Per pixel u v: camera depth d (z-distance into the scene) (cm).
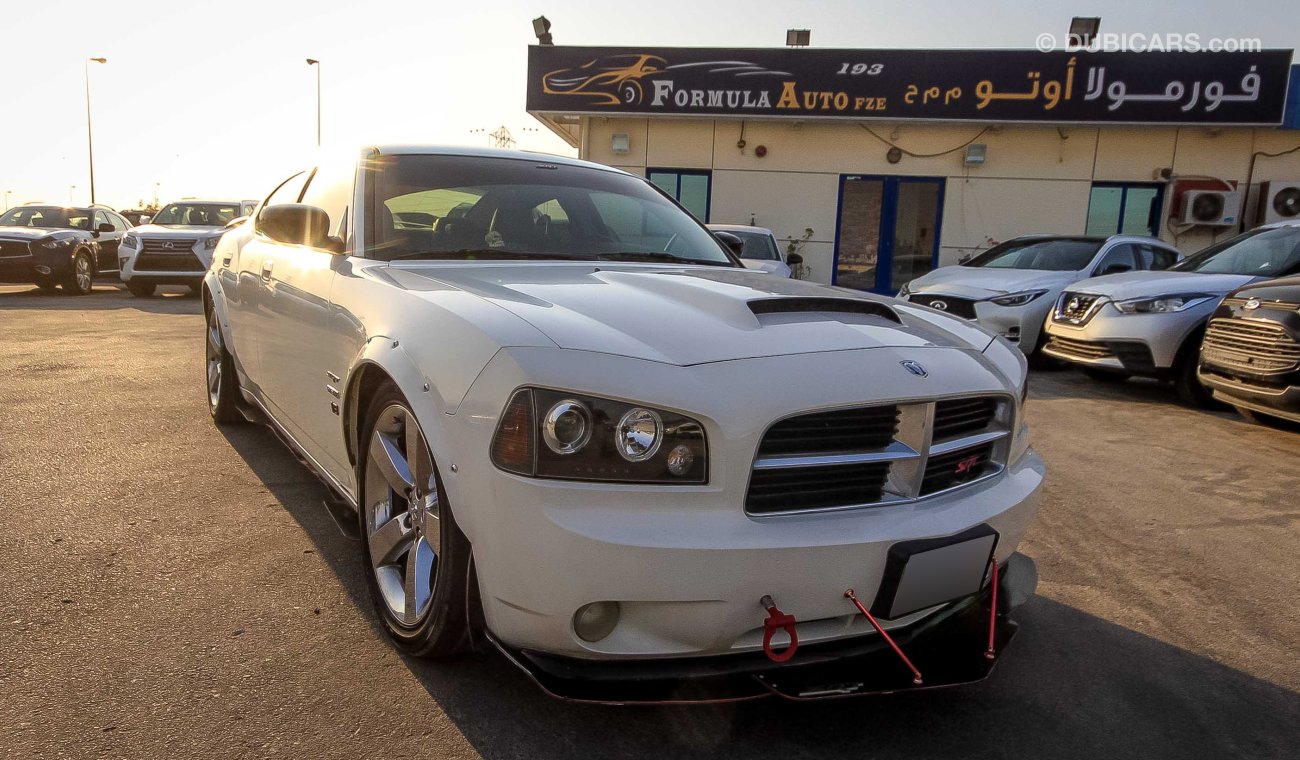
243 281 400
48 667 225
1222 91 1328
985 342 263
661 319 216
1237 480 472
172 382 598
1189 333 680
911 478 210
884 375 207
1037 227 1442
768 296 239
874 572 197
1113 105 1355
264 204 445
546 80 1466
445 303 226
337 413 276
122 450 422
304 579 285
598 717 217
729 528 186
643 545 179
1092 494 439
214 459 412
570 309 220
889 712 230
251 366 393
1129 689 249
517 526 184
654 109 1448
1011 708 236
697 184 1509
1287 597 317
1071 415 644
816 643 207
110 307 1141
